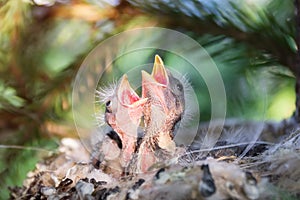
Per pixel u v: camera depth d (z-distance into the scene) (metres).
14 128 0.50
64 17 0.51
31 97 0.51
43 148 0.51
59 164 0.50
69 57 0.52
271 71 0.52
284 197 0.42
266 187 0.42
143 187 0.43
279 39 0.50
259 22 0.50
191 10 0.51
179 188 0.42
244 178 0.41
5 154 0.51
